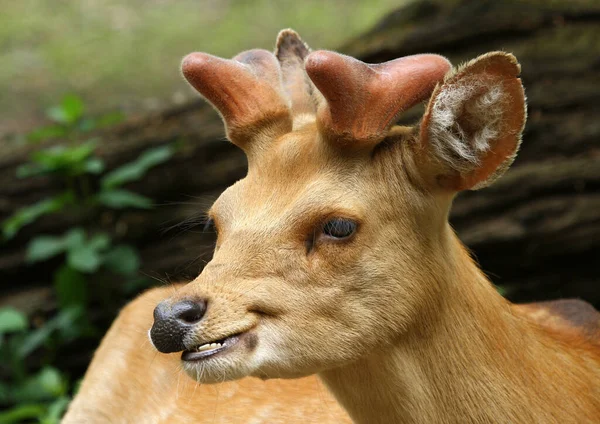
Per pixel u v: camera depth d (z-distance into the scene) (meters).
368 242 4.88
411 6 11.38
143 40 18.86
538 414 5.29
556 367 5.50
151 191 11.44
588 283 10.66
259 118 5.28
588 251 10.46
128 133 11.78
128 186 11.46
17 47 19.08
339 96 4.83
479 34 11.07
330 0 20.03
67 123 11.98
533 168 10.43
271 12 19.73
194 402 7.00
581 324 6.54
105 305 11.18
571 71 10.72
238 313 4.72
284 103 5.34
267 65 5.52
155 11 20.69
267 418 6.57
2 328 9.90
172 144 11.48
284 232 4.85
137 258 11.01
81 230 11.00
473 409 5.20
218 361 4.68
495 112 4.82
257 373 4.81
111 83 16.55
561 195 10.40
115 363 7.67
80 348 11.13
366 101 4.88
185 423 6.96
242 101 5.32
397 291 4.93
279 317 4.78
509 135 4.87
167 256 11.34
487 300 5.31
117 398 7.52
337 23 18.64
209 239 11.26
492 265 10.62
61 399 9.16
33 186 11.69
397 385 5.10
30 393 10.09
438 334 5.12
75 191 11.66
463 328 5.18
